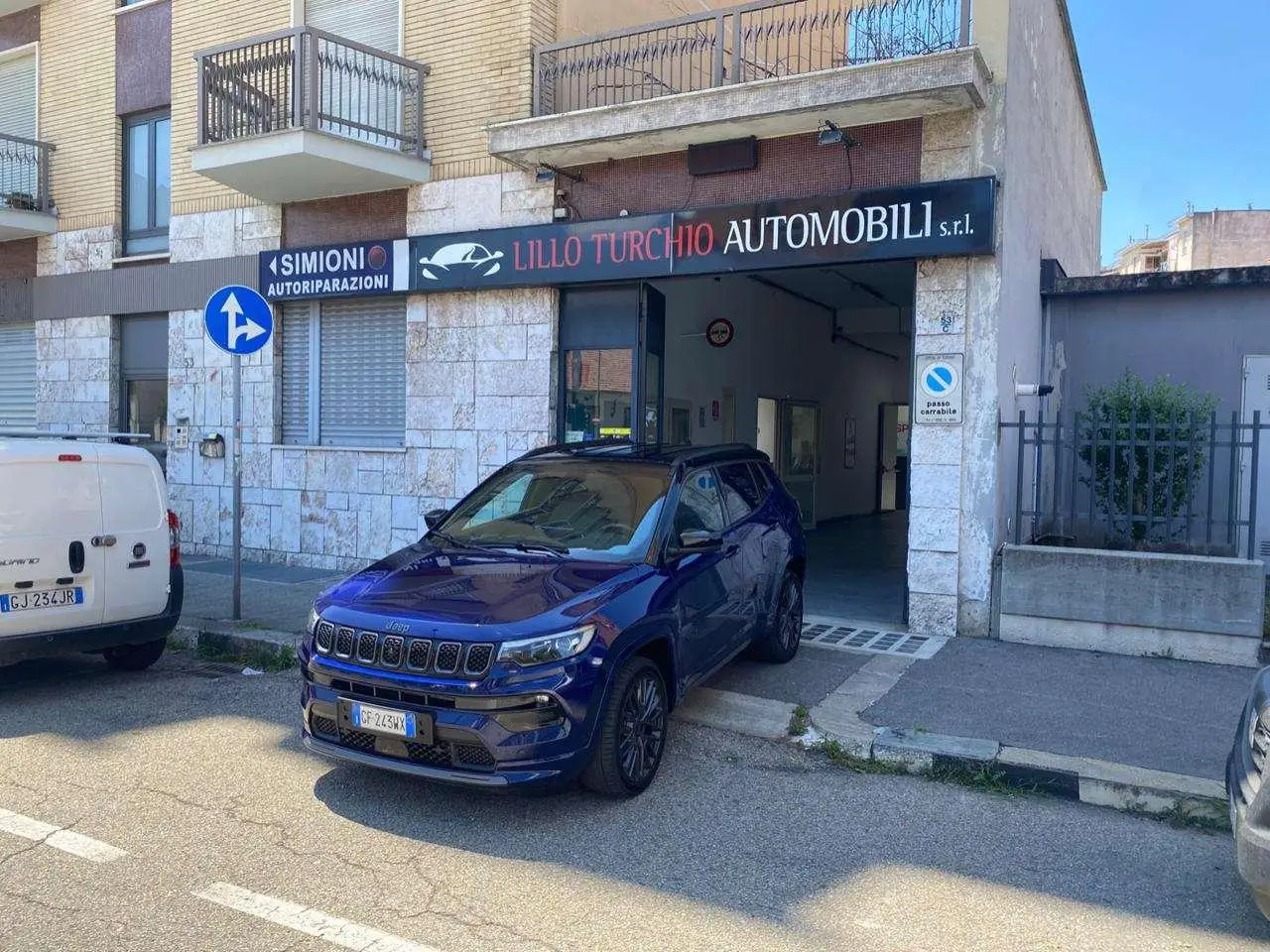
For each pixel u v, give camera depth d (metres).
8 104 14.34
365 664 4.72
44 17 13.88
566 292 10.13
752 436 14.80
